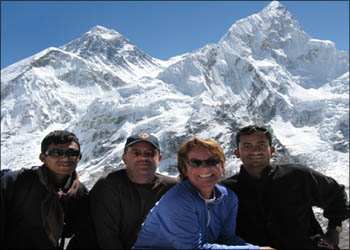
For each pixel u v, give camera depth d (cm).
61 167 156
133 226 160
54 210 151
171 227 127
